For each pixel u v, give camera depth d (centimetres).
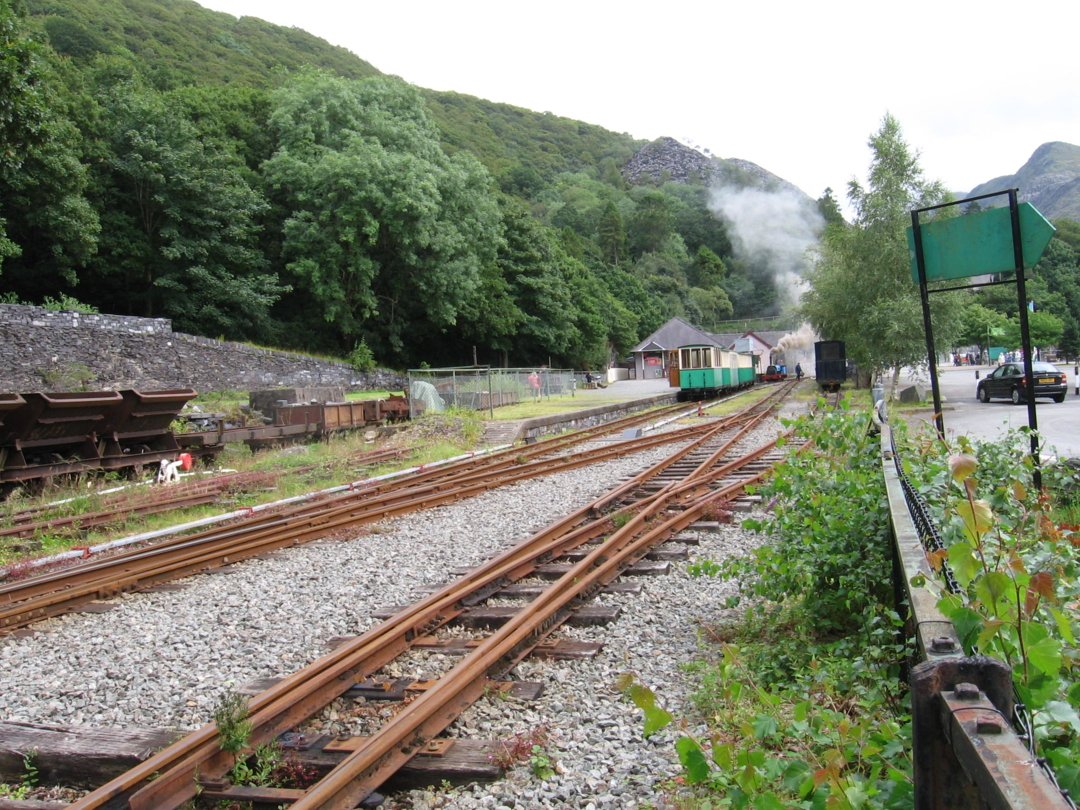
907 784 266
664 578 805
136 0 10750
